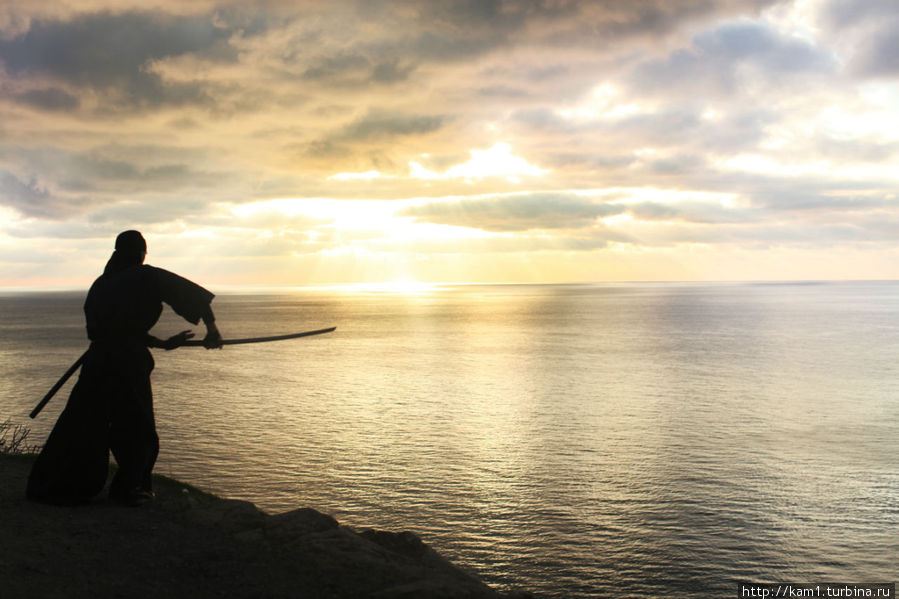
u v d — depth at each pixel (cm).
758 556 2666
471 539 2791
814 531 2914
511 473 3697
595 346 10212
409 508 3150
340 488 3412
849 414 5303
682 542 2780
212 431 4553
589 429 4756
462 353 9375
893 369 7750
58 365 7656
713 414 5281
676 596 2305
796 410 5450
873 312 19300
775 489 3462
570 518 3038
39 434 3900
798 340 11112
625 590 2345
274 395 6022
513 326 14300
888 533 2902
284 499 3231
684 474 3716
